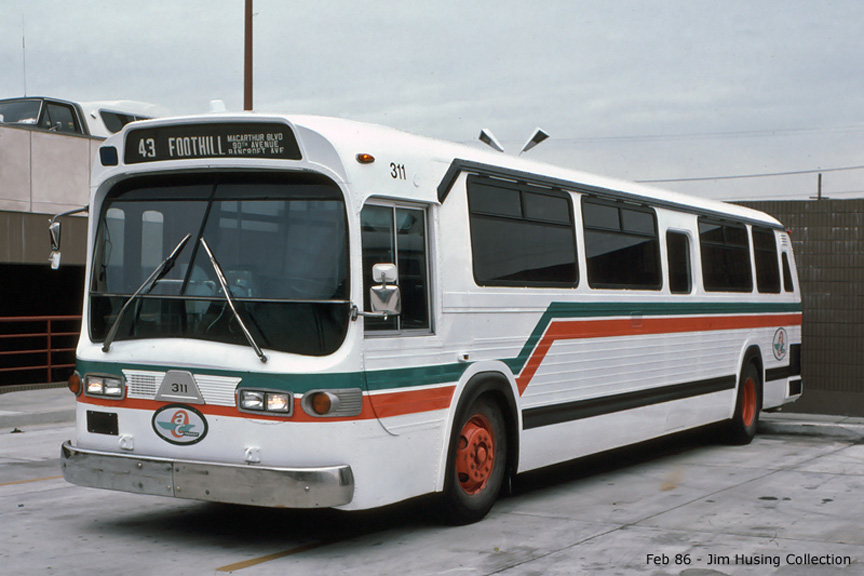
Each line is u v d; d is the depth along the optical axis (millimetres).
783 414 16703
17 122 20000
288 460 6766
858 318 16781
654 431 11297
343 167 6957
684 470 11234
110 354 7449
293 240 7070
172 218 7465
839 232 16906
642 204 11297
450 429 7840
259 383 6828
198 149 7344
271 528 7957
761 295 14312
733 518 8398
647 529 7949
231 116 7215
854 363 16797
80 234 20219
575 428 9695
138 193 7664
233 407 6910
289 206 7133
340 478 6691
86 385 7594
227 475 6836
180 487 7020
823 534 7750
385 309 6746
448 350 7875
